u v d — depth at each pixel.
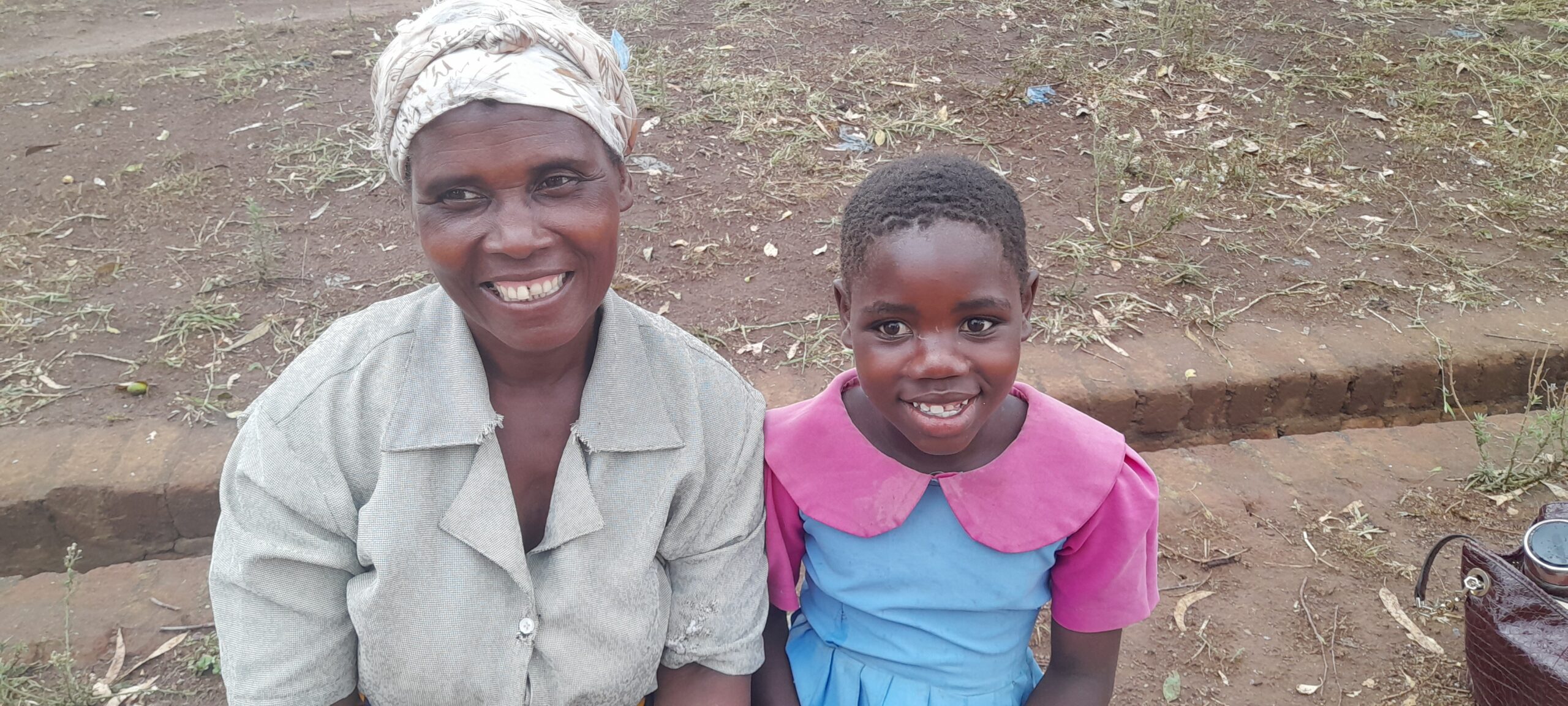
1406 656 2.41
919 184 1.46
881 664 1.73
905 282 1.44
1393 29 6.11
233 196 4.35
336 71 5.53
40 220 4.19
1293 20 6.18
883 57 5.47
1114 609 1.67
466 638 1.49
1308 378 3.33
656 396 1.55
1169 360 3.36
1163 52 5.60
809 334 3.47
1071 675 1.76
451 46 1.32
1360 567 2.68
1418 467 3.05
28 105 5.16
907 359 1.49
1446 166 4.72
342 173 4.50
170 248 4.00
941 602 1.67
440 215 1.36
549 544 1.49
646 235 4.03
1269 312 3.65
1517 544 2.72
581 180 1.38
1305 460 3.09
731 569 1.66
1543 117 5.16
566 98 1.33
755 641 1.69
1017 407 1.70
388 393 1.46
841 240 1.63
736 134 4.69
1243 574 2.66
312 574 1.49
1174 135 4.84
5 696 2.34
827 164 4.50
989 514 1.62
